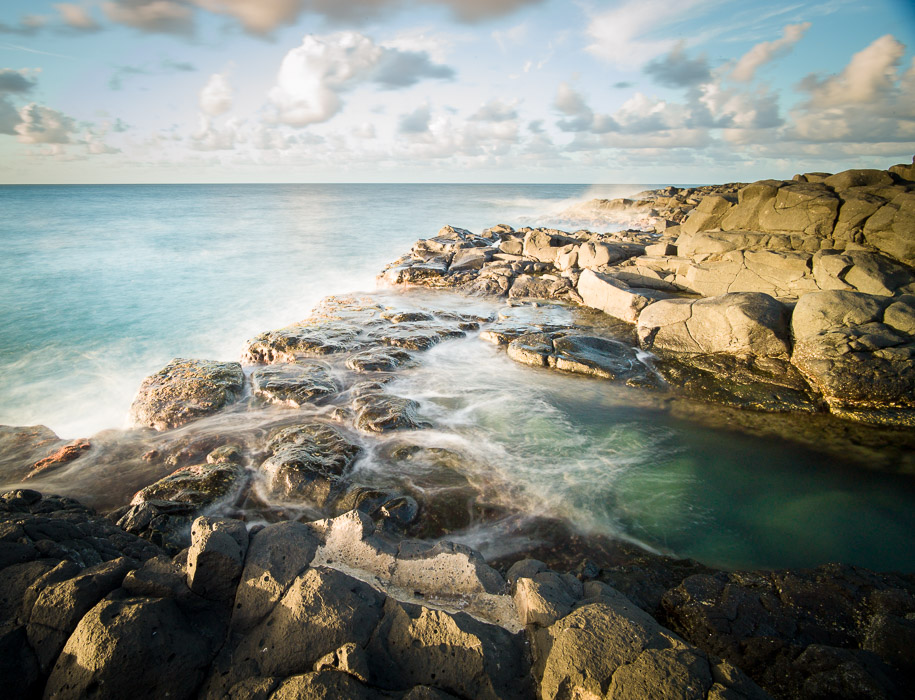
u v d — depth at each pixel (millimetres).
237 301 19266
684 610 4672
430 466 7648
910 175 13641
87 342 14922
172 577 4125
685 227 17188
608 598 4297
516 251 21562
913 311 9703
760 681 3891
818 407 9453
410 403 9305
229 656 3752
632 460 8047
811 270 12266
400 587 4434
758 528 6582
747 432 8891
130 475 7445
